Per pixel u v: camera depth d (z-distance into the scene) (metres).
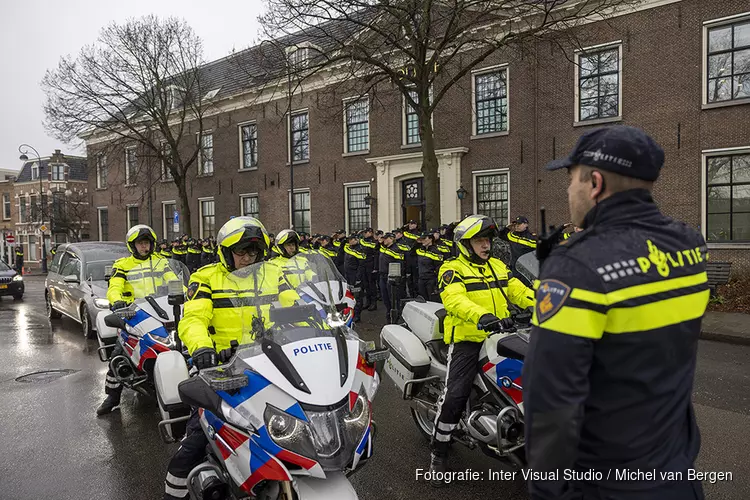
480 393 3.71
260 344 2.79
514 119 15.73
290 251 7.36
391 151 18.56
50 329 10.52
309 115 20.95
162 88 22.31
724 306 10.48
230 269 3.14
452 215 16.92
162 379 3.48
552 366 1.45
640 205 1.57
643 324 1.44
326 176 20.61
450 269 3.67
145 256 5.41
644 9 13.54
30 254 41.34
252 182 23.38
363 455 2.66
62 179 41.16
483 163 16.38
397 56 13.24
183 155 26.00
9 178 46.78
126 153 27.42
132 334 4.89
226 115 24.25
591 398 1.52
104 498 3.70
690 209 13.16
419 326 4.38
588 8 14.02
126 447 4.57
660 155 1.58
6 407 5.67
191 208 26.11
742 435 4.41
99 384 6.50
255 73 16.03
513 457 3.25
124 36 20.86
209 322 3.10
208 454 3.04
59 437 4.81
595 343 1.47
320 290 3.12
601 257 1.47
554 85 15.01
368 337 9.09
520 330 3.50
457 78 11.95
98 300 8.71
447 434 3.71
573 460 1.45
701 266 1.59
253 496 2.63
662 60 13.38
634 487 1.51
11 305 15.26
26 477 4.03
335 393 2.54
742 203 12.71
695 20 12.91
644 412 1.50
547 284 1.52
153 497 3.71
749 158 12.58
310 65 12.72
